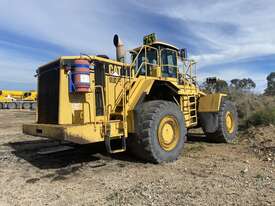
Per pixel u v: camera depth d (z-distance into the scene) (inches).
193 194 170.7
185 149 309.1
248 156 265.3
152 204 157.3
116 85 254.1
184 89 311.1
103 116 240.5
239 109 495.8
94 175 218.1
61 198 171.6
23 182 205.3
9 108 1544.0
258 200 159.0
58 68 235.9
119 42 269.1
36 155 299.1
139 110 245.0
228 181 193.0
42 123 253.0
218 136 346.0
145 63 276.7
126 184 193.5
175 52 321.1
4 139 432.8
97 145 303.3
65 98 231.1
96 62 241.9
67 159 276.4
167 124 257.0
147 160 250.5
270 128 369.1
